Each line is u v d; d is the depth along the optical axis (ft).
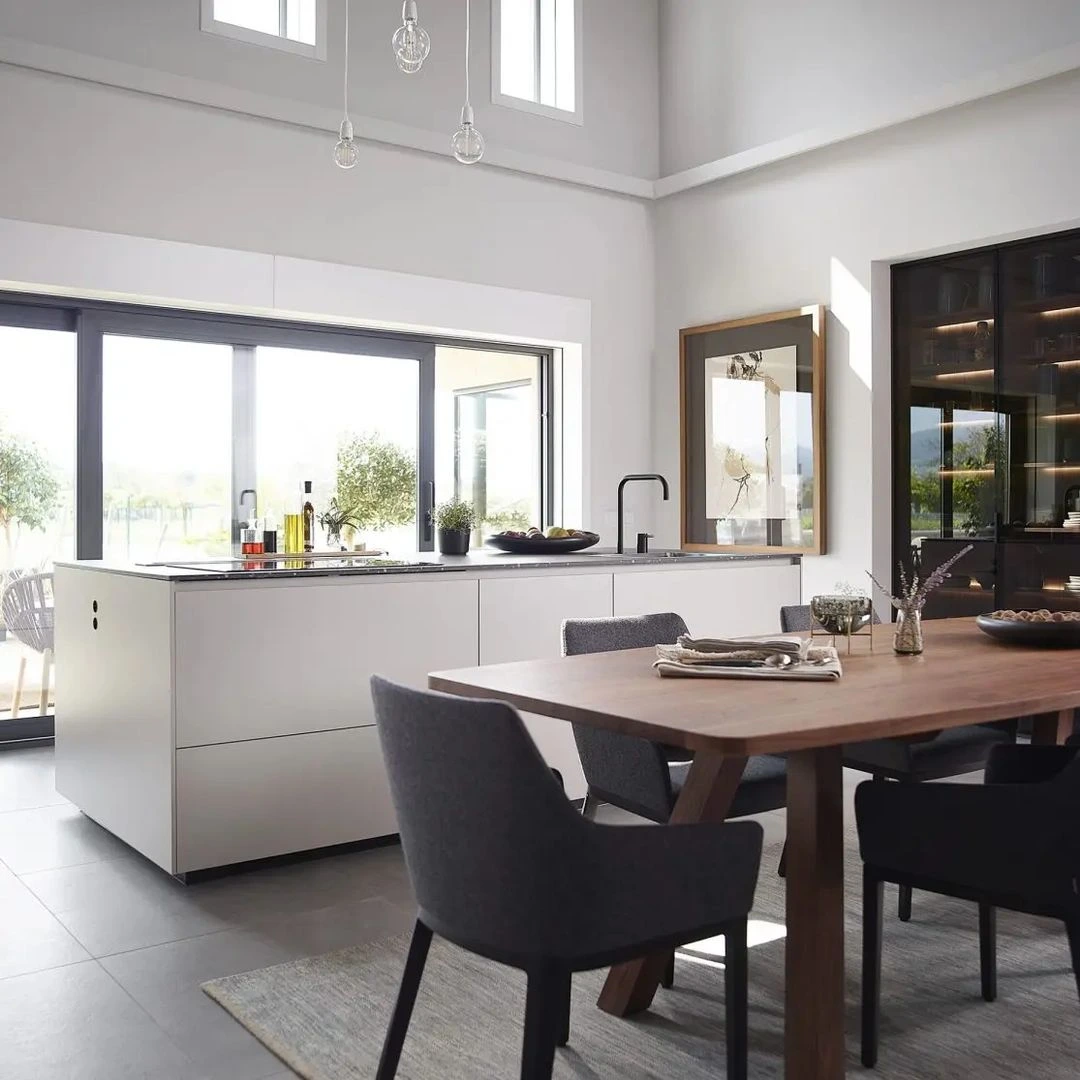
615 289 20.47
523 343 20.01
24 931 9.30
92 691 12.03
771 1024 7.60
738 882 5.84
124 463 16.60
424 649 11.79
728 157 19.20
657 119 21.12
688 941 5.70
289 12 17.25
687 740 5.53
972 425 16.43
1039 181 14.98
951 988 8.11
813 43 18.15
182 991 8.14
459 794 5.44
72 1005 7.91
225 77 16.37
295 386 18.07
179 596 10.23
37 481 16.14
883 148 16.94
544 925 5.30
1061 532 15.37
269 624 10.77
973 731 10.02
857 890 10.12
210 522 17.37
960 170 15.92
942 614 16.97
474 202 18.67
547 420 20.67
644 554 15.03
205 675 10.40
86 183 15.11
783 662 7.50
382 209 17.67
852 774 15.17
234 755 10.58
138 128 15.51
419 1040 7.32
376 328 18.34
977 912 9.75
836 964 6.26
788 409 18.30
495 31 19.06
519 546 14.71
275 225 16.66
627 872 5.43
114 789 11.49
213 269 16.10
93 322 16.14
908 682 7.11
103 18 15.33
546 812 5.21
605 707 6.24
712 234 19.83
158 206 15.67
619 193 20.49
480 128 18.88
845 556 17.62
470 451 19.88
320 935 9.20
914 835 6.61
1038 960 8.63
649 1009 7.83
